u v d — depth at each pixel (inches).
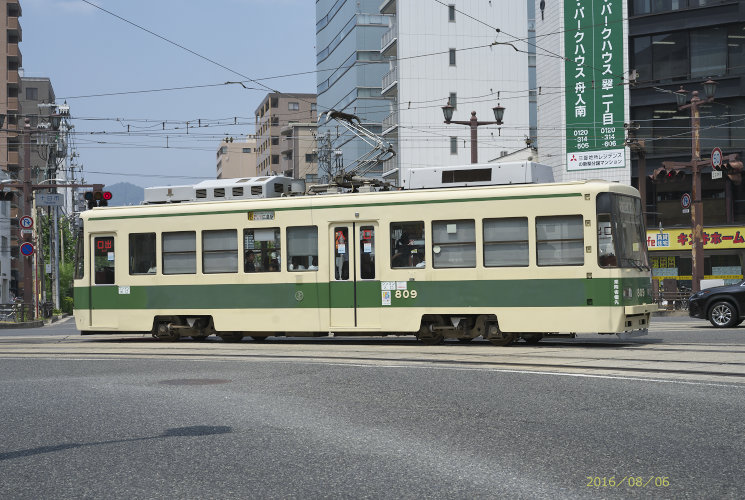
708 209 1609.3
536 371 462.9
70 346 727.1
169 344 722.2
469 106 2295.8
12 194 1429.6
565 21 1646.2
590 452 263.0
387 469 246.5
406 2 2267.5
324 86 3304.6
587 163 1635.1
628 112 1615.4
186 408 362.6
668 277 1627.7
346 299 675.4
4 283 2674.7
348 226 677.9
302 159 4079.7
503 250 631.2
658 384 403.9
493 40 2305.6
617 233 606.5
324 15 3314.5
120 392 415.5
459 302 641.6
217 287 719.7
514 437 288.2
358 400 375.6
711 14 1569.9
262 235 706.2
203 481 236.4
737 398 357.7
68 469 253.9
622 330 604.4
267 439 293.4
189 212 734.5
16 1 3253.0
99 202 1067.9
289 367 509.4
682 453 259.0
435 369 481.1
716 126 1590.8
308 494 220.4
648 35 1615.4
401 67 2265.0
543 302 618.5
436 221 650.8
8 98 3245.6
